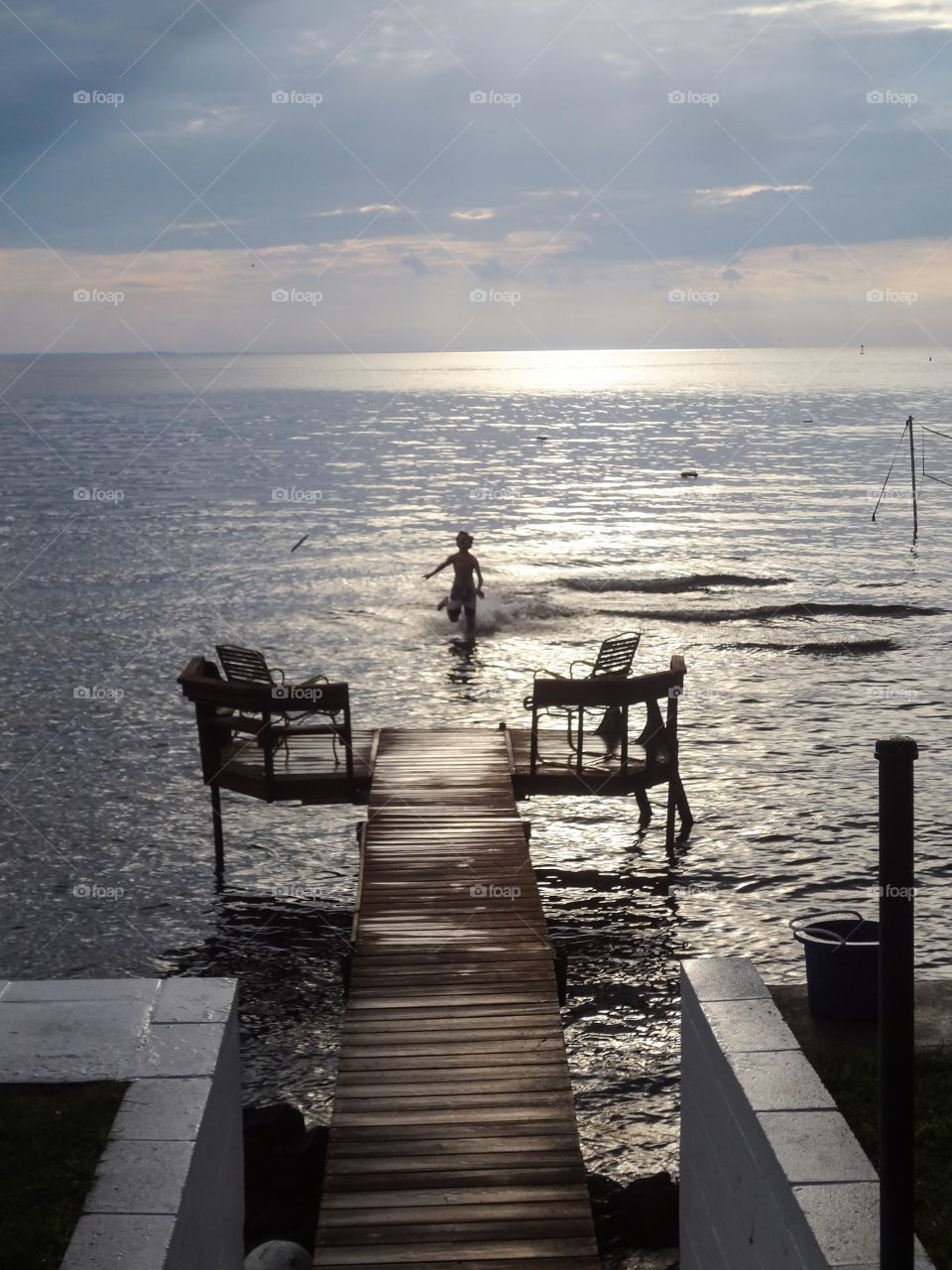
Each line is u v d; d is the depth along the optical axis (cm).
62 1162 459
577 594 3216
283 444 8869
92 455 7744
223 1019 557
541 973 994
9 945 1220
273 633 2731
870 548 4069
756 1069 511
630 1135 897
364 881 1187
